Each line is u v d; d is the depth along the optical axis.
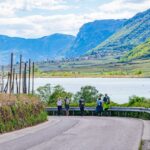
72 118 49.97
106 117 52.16
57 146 20.81
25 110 38.78
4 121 32.12
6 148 20.02
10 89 45.34
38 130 31.88
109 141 23.34
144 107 50.66
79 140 23.83
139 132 29.00
